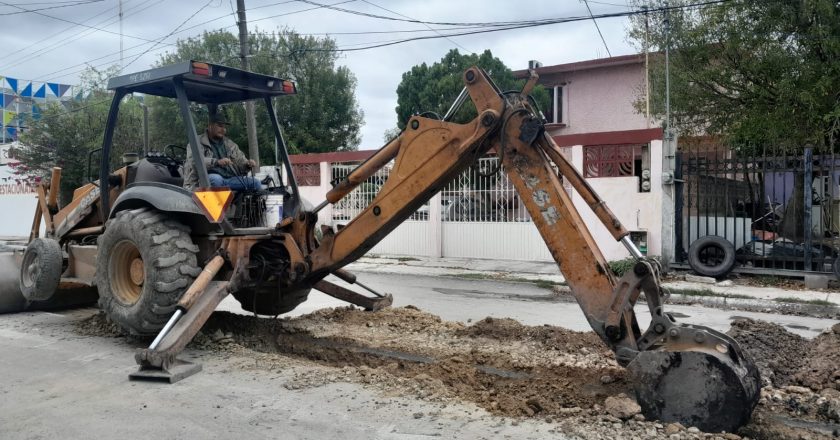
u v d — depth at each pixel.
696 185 12.39
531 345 5.93
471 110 21.98
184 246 5.71
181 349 5.10
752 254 11.80
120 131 24.91
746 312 9.40
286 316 7.55
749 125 13.79
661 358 3.82
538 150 4.67
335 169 16.19
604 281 4.36
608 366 5.16
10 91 42.03
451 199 14.68
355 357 5.70
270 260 6.15
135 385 4.82
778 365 4.88
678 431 3.66
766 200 12.80
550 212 4.55
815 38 12.50
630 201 12.38
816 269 11.40
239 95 7.02
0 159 33.47
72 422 4.10
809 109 12.66
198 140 5.95
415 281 12.01
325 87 26.97
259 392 4.62
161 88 6.75
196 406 4.36
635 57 20.86
